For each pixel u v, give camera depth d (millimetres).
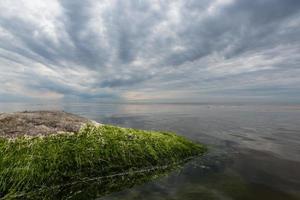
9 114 6074
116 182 4934
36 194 4203
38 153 4848
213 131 13430
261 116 26281
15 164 4492
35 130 5516
